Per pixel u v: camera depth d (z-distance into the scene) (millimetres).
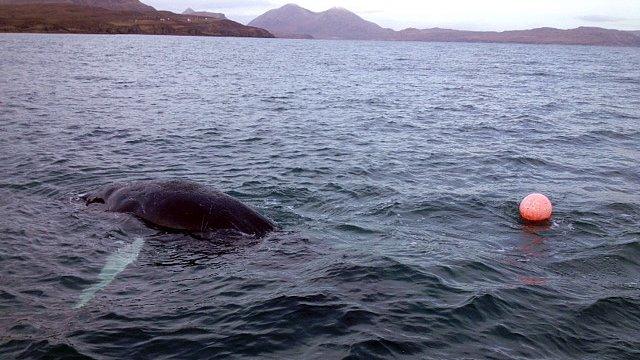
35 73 47688
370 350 6984
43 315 7941
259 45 179500
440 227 12242
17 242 10672
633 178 17375
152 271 9539
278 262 9891
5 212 12367
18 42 107750
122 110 28594
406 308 8164
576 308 8461
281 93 40281
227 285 8945
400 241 11172
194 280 9172
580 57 152625
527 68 87875
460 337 7445
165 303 8344
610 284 9516
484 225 12492
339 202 13797
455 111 32594
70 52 84188
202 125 24891
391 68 79625
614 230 12336
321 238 11172
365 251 10461
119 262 9883
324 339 7273
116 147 19609
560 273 9914
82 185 14727
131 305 8273
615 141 23656
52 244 10641
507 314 8164
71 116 25906
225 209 11602
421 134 24281
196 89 40719
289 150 19969
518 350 7203
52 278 9195
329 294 8539
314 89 44406
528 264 10281
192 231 11227
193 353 6996
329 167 17406
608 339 7621
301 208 13234
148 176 15859
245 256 10164
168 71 57875
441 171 17438
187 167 17062
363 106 33906
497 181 16453
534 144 22469
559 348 7332
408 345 7156
